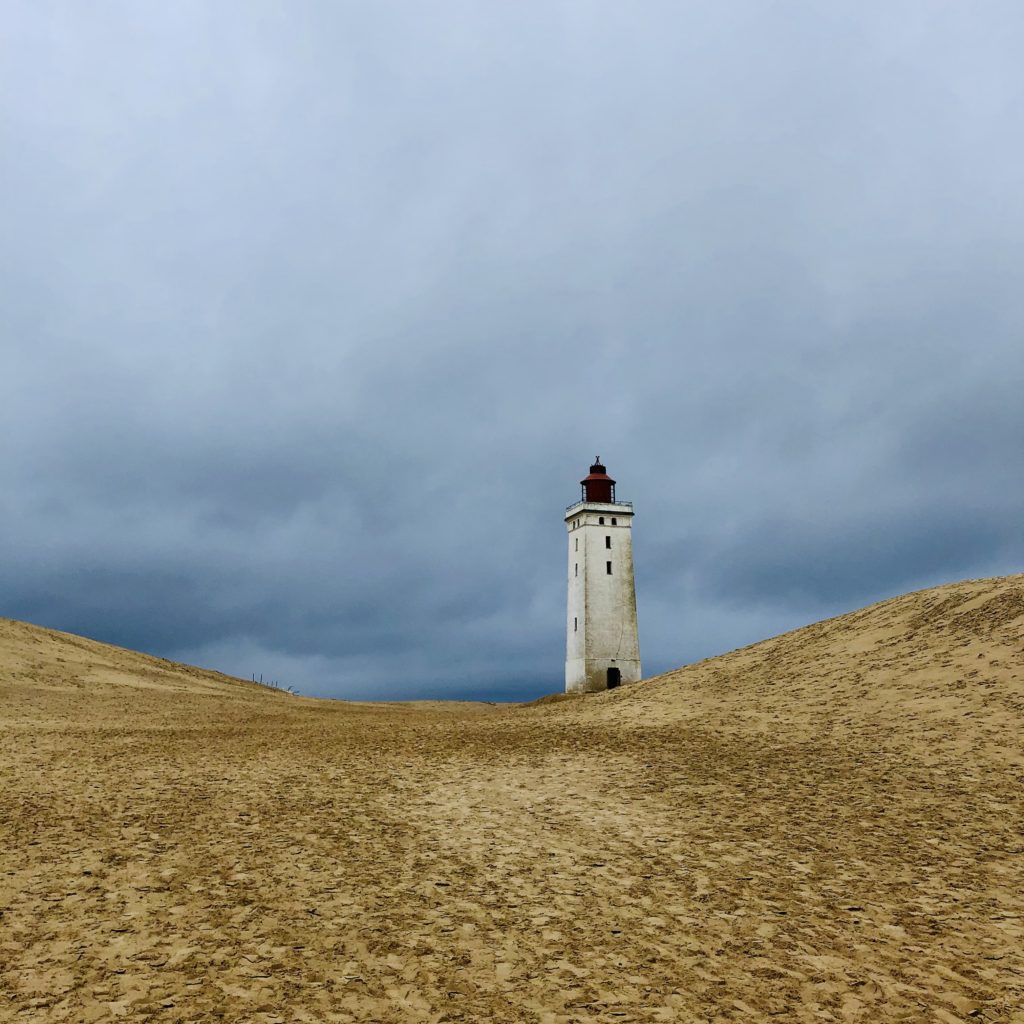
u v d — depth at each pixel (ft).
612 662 218.18
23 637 169.99
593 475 232.32
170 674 185.47
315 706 175.94
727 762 68.03
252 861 42.80
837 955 32.42
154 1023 25.77
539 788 61.82
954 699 80.53
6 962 29.81
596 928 34.88
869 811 53.11
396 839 47.88
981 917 36.35
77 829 48.01
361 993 28.53
